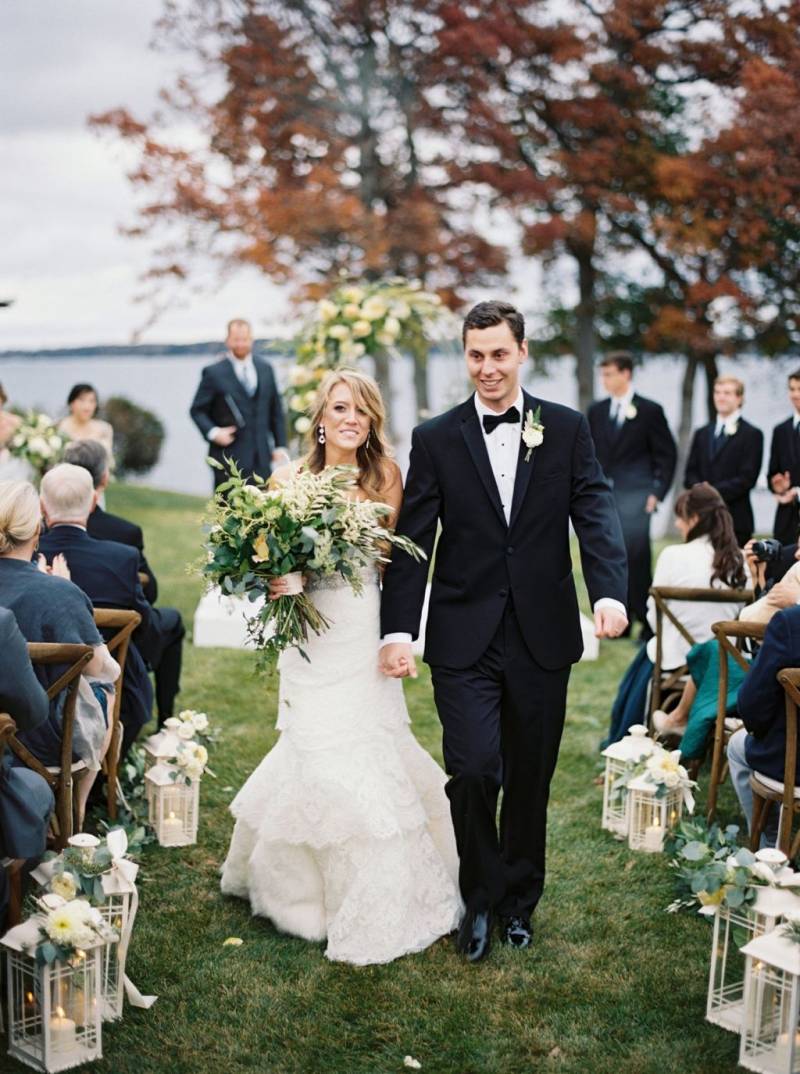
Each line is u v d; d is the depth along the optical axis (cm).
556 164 1367
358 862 337
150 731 527
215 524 326
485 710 333
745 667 393
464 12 1316
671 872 396
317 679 340
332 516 317
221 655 670
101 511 488
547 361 1655
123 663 396
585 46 1322
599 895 379
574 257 1459
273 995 315
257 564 325
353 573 325
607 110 1315
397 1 1318
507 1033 299
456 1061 288
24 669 287
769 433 1691
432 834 369
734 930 351
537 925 358
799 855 346
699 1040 295
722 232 1221
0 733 274
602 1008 311
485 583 336
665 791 403
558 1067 284
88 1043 285
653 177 1304
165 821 412
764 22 1238
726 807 448
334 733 339
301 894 349
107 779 400
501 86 1378
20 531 329
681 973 329
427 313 765
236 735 531
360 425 348
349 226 1272
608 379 734
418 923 346
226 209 1277
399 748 358
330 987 320
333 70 1367
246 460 830
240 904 370
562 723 344
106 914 300
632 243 1405
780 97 1162
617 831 430
